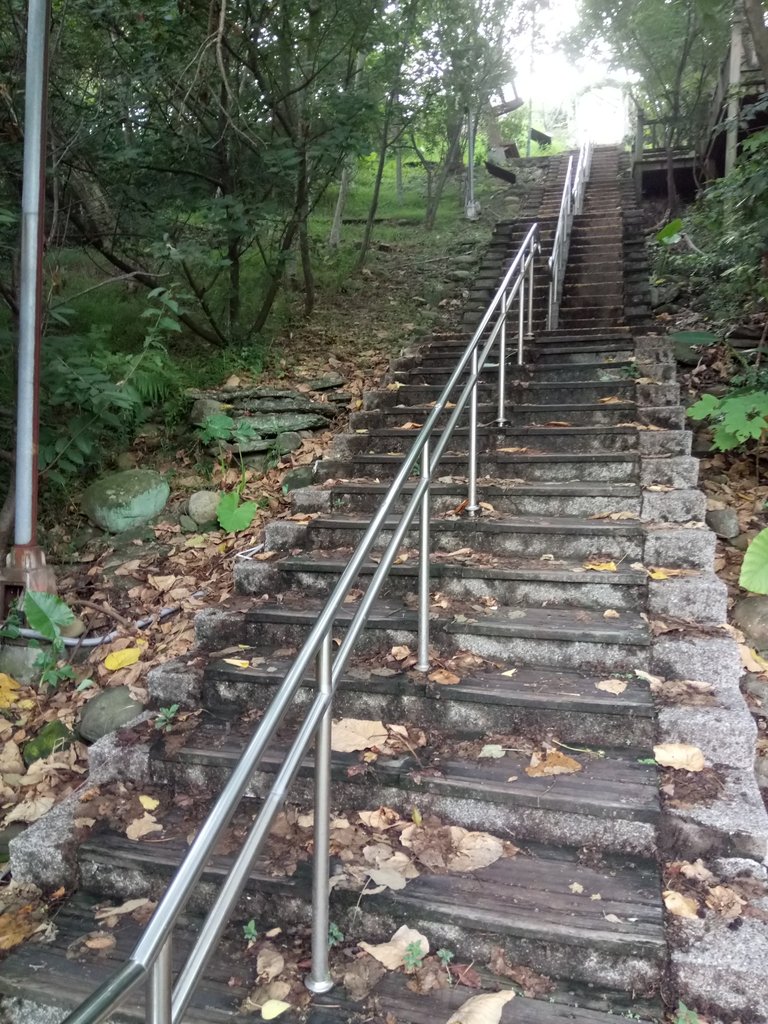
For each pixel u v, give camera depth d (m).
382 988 1.96
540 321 6.94
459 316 7.92
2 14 4.89
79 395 4.42
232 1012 1.93
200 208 6.13
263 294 7.85
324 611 1.91
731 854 2.18
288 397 5.84
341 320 7.96
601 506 3.69
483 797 2.35
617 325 6.71
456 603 3.22
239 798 1.53
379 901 2.10
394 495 2.42
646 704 2.53
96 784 2.73
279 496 4.90
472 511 3.66
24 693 3.68
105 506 4.73
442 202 13.11
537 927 1.97
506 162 14.24
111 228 6.14
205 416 5.43
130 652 3.65
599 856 2.24
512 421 4.60
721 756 2.48
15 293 4.68
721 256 5.98
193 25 5.93
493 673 2.85
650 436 4.02
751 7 4.67
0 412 4.60
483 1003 1.86
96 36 5.73
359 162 10.49
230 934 2.20
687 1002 1.89
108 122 5.64
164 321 5.14
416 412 4.95
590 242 8.59
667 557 3.27
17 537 3.87
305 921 2.19
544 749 2.54
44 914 2.35
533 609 3.15
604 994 1.93
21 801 3.06
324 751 1.89
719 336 5.61
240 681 2.96
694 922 2.00
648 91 11.69
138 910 2.30
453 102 10.25
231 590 3.97
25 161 3.72
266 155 6.07
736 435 3.99
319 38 6.70
